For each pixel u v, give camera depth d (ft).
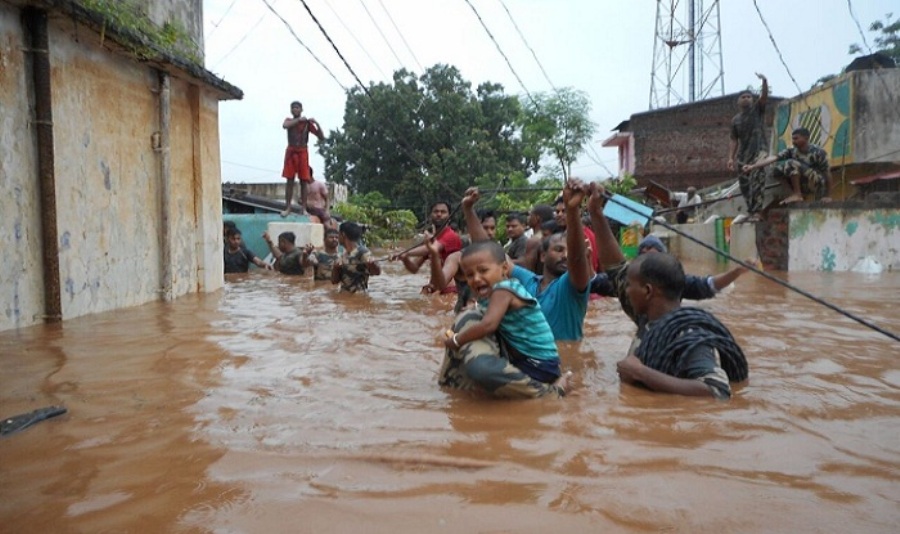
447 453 9.02
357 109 131.13
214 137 32.48
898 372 13.94
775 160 40.88
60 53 20.72
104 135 23.22
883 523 7.02
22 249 19.26
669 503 7.45
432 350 16.51
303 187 52.95
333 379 13.43
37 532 6.95
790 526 6.95
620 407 11.32
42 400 11.83
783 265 40.37
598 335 18.94
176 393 12.26
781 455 8.98
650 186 77.36
